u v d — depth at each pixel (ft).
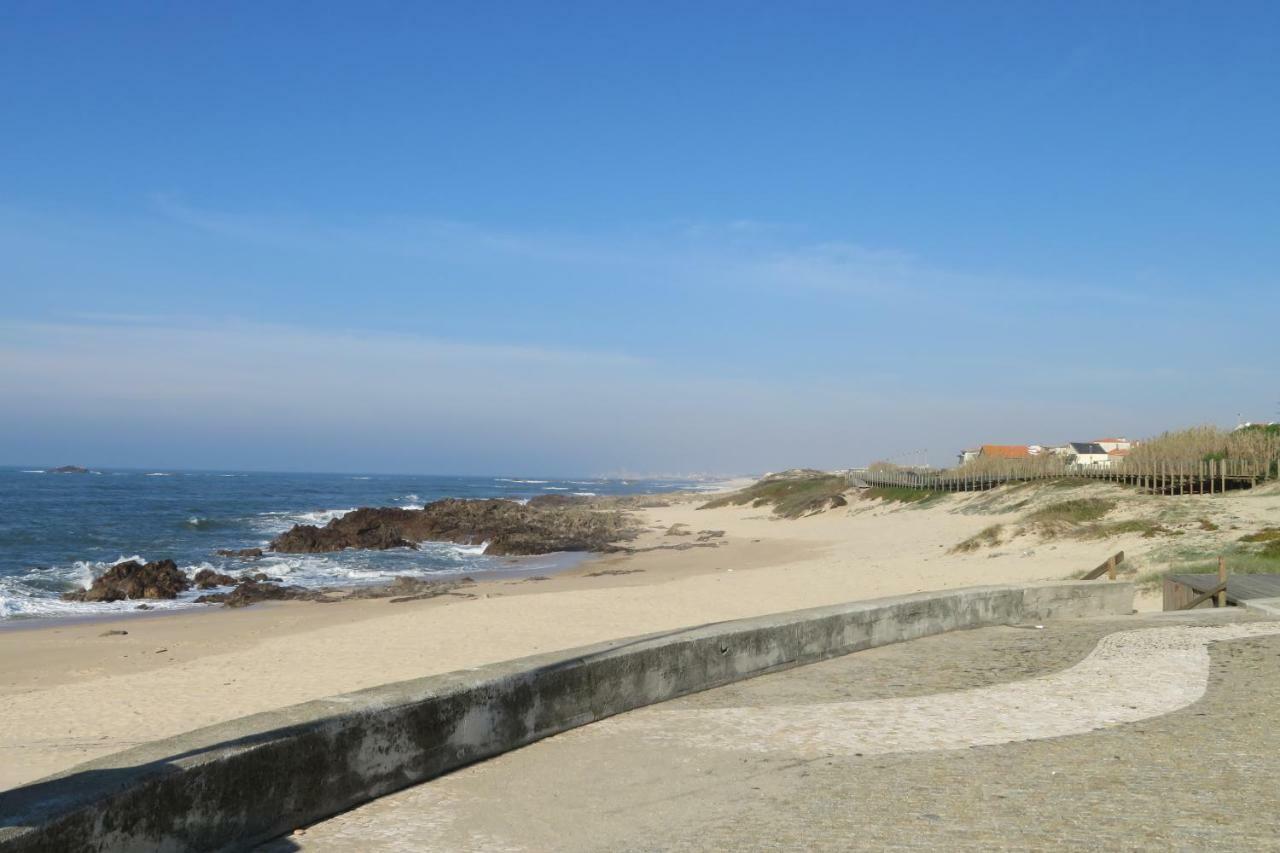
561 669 23.27
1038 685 28.45
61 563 136.05
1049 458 176.35
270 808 16.26
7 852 11.69
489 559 156.25
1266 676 29.01
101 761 14.87
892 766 20.33
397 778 18.92
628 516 275.18
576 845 16.15
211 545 171.83
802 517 217.36
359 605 96.84
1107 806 17.38
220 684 52.01
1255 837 15.65
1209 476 115.24
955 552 107.04
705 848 15.88
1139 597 65.46
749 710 25.46
